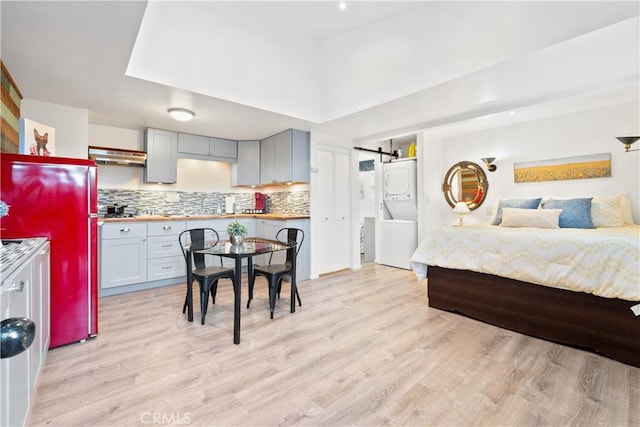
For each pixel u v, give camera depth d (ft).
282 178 14.49
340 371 6.36
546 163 13.52
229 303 10.72
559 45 6.79
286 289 12.58
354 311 9.96
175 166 14.25
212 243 10.00
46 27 6.02
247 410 5.14
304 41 11.69
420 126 13.12
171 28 8.73
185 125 13.16
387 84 10.01
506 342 7.72
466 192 16.25
